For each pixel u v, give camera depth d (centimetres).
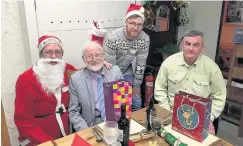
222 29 274
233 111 282
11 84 199
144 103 247
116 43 214
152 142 115
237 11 254
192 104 118
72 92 169
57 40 175
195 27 308
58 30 207
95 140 122
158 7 277
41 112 166
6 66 192
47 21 199
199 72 173
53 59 168
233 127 267
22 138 169
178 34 319
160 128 128
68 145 118
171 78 181
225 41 273
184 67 176
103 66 177
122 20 255
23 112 159
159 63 284
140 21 205
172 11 296
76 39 222
